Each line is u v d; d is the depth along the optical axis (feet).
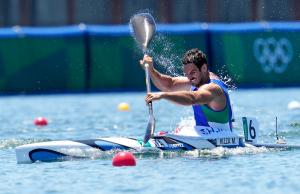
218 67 219.82
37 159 101.14
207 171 91.50
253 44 222.89
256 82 223.92
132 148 103.96
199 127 105.70
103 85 220.23
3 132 141.69
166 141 104.58
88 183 85.56
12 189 83.51
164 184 84.02
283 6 224.33
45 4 259.60
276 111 168.04
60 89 218.38
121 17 248.52
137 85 221.46
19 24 258.37
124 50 220.23
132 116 165.37
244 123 110.32
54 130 143.54
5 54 215.10
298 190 79.82
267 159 99.86
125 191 80.69
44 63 216.95
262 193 78.64
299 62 224.74
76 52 217.97
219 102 104.58
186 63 104.42
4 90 216.54
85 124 152.66
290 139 124.47
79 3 255.29
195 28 217.77
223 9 235.61
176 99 100.78
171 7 245.04
